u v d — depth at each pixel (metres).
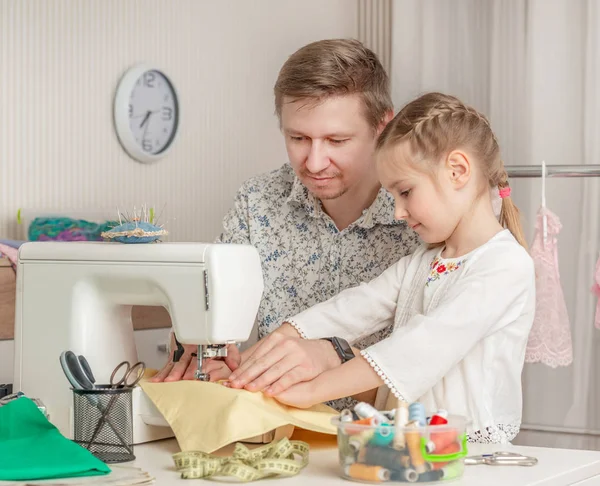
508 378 1.32
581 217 3.12
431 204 1.31
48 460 1.05
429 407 1.33
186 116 3.21
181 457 1.09
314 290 1.73
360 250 1.69
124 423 1.17
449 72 3.49
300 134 1.48
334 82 1.44
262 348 1.36
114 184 2.95
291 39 3.63
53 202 2.76
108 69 2.92
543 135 3.24
